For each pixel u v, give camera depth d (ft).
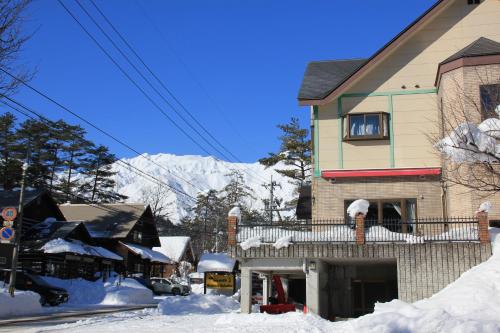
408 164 73.61
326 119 77.15
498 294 46.01
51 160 221.05
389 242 60.29
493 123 48.55
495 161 46.50
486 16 75.87
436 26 76.89
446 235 59.06
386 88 76.54
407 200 72.90
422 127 74.43
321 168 75.77
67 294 105.60
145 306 108.88
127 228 183.83
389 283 71.00
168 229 302.86
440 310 40.96
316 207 74.59
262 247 64.18
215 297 97.60
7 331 51.11
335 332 40.81
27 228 147.02
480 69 65.26
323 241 62.44
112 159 239.71
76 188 231.50
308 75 87.92
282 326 47.09
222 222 265.75
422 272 58.39
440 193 71.77
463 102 63.26
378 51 75.51
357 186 74.33
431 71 75.92
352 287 71.92
